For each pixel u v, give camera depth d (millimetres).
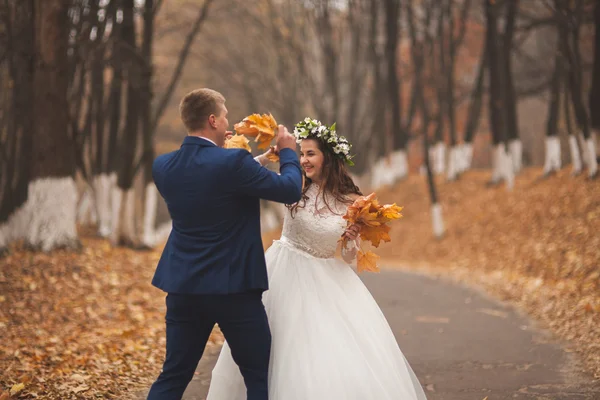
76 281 11039
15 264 11484
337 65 33312
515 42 26766
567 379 6094
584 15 20828
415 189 31125
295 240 4414
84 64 16562
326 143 4422
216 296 3770
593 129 18797
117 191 16922
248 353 3896
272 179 3791
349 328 4238
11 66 15531
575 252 14094
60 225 13227
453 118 30047
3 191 16125
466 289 13578
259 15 33375
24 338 7746
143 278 12266
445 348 7637
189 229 3826
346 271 4523
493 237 20469
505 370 6531
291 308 4230
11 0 14828
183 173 3826
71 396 5395
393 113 32156
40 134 13188
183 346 3898
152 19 18000
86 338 7957
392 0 29234
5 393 5305
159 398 3828
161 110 20422
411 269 20000
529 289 12383
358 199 4277
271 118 4172
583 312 9164
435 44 33906
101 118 21703
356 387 3969
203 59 34938
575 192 18625
